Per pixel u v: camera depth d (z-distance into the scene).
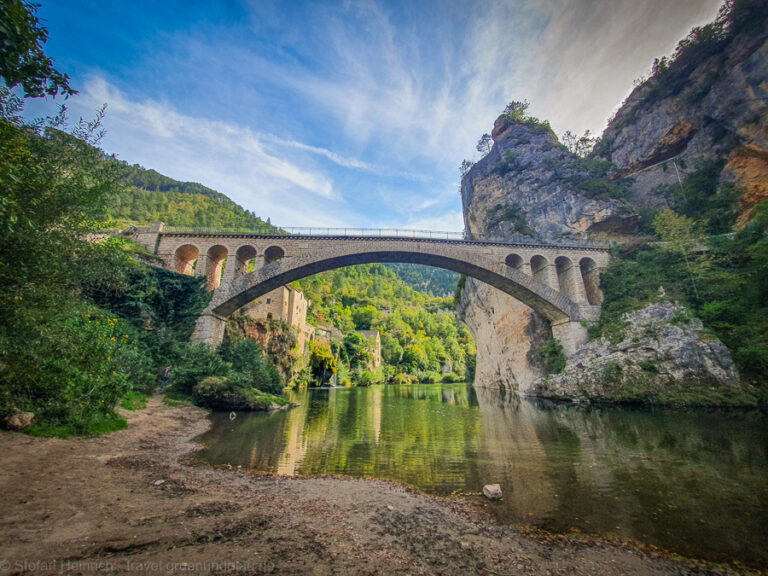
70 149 9.77
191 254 33.62
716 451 11.29
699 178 37.59
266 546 4.43
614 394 26.77
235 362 27.42
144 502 5.63
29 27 6.20
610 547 5.23
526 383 39.41
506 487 7.96
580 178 48.00
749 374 23.23
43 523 4.36
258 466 9.23
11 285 8.05
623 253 36.97
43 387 9.21
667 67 42.59
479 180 62.16
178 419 15.23
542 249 36.34
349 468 9.36
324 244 33.19
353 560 4.28
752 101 31.98
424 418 19.66
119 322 20.50
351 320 102.69
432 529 5.59
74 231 9.93
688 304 27.95
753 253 24.94
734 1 33.91
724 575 4.54
